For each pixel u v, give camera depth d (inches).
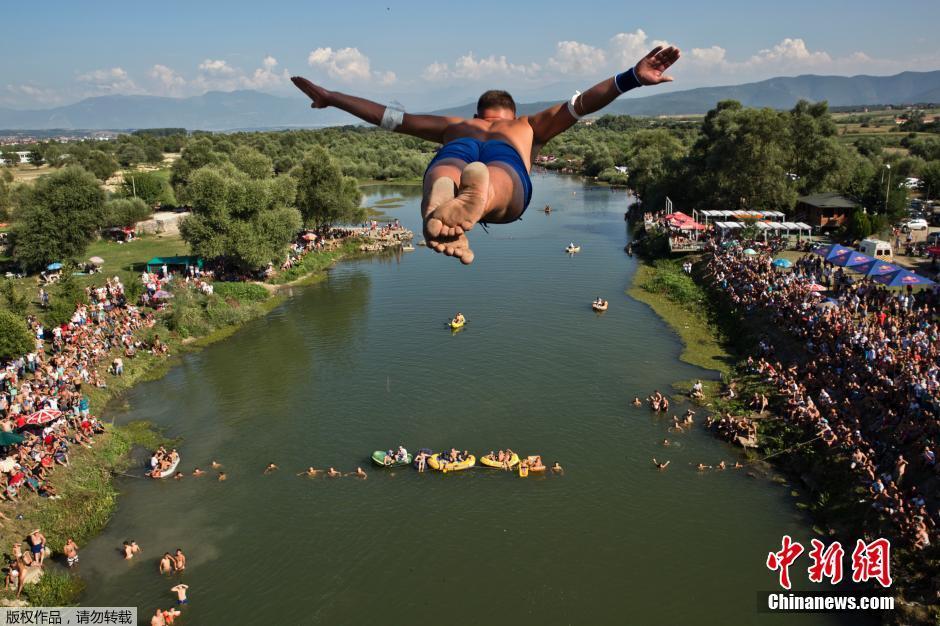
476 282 2992.1
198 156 4899.1
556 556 1157.1
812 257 2452.0
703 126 4532.5
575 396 1752.0
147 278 2716.5
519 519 1259.2
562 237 3983.8
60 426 1551.4
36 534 1183.6
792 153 3550.7
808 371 1672.0
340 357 2108.8
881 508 1139.9
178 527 1275.8
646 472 1397.6
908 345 1512.1
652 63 206.1
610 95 211.2
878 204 3075.8
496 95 241.9
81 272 2962.6
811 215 3240.7
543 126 222.4
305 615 1044.5
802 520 1228.5
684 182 4094.5
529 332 2263.8
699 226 3228.3
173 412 1766.7
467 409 1696.6
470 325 2364.7
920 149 5482.3
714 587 1072.2
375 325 2420.0
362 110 240.7
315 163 3777.1
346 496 1352.1
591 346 2114.9
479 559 1155.9
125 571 1156.5
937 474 1139.9
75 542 1239.5
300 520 1282.0
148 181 4923.7
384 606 1058.1
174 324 2358.5
